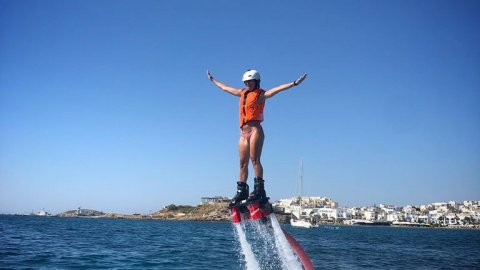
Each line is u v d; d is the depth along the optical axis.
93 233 64.06
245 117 8.19
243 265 25.62
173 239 53.75
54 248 34.06
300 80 7.69
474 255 48.38
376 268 30.11
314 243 58.41
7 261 24.48
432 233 152.00
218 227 122.88
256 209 7.92
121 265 24.58
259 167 8.06
